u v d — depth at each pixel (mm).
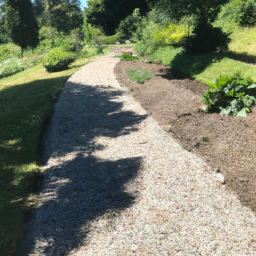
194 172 4680
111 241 3373
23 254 3312
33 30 36688
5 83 16109
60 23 53656
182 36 17750
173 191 4246
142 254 3146
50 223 3795
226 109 6723
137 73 12172
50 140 6707
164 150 5523
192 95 8461
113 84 11445
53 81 12992
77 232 3570
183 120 6715
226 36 14547
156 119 7160
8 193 4629
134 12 36875
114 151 5789
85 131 7059
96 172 5027
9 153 6094
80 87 11438
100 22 45656
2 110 9352
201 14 14461
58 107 9125
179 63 14148
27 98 10547
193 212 3766
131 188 4434
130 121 7355
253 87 6496
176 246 3221
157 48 19016
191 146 5508
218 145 5371
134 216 3775
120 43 35719
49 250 3330
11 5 35125
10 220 3910
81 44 26188
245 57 12367
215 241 3258
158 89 9766
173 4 13562
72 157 5738
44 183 4887
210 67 11570
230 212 3725
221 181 4355
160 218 3695
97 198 4254
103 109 8578
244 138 5410
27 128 7465
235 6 19344
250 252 3092
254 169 4488
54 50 16938
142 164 5102
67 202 4230
